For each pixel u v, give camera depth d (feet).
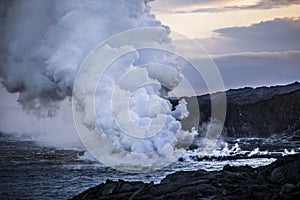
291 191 66.44
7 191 90.48
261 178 73.87
